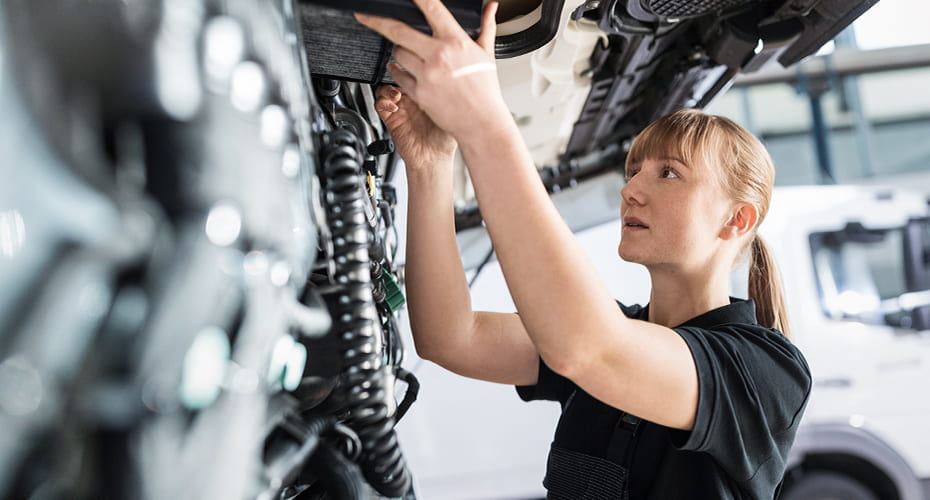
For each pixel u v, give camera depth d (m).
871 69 4.64
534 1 0.97
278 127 0.41
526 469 3.12
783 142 4.59
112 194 0.34
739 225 1.04
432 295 1.03
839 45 4.66
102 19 0.34
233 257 0.37
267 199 0.40
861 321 3.27
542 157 2.55
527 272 0.67
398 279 1.21
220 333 0.37
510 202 0.65
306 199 0.46
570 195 2.82
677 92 1.83
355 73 0.74
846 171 4.50
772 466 0.90
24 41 0.33
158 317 0.34
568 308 0.68
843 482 3.22
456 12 0.63
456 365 1.12
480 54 0.63
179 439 0.35
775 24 1.34
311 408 0.61
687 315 1.06
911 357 3.25
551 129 2.08
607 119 2.18
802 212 3.38
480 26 0.64
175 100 0.35
